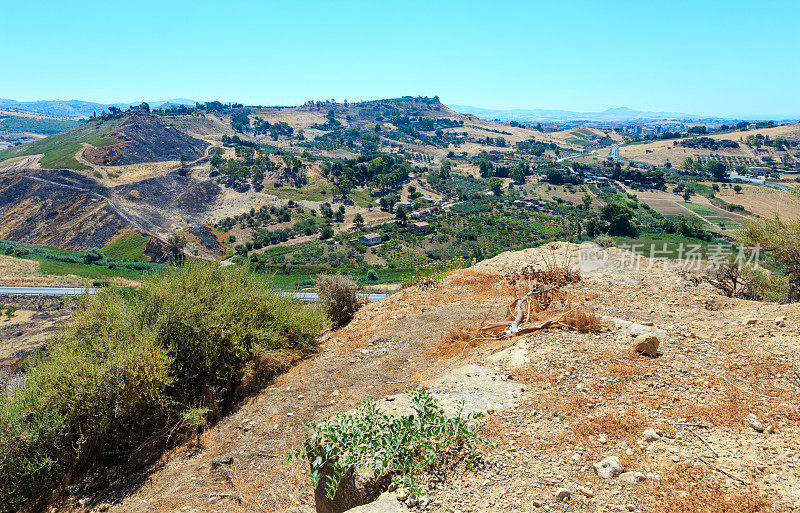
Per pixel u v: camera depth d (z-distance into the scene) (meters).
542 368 5.30
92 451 6.26
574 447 3.76
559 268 10.81
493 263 13.27
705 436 3.69
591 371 5.07
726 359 5.03
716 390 4.38
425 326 8.99
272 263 87.06
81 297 7.77
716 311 7.55
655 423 3.94
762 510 2.78
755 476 3.11
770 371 4.58
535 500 3.18
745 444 3.51
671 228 66.50
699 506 2.91
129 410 6.21
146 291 7.91
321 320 9.77
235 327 7.64
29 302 45.56
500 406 4.52
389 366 7.28
